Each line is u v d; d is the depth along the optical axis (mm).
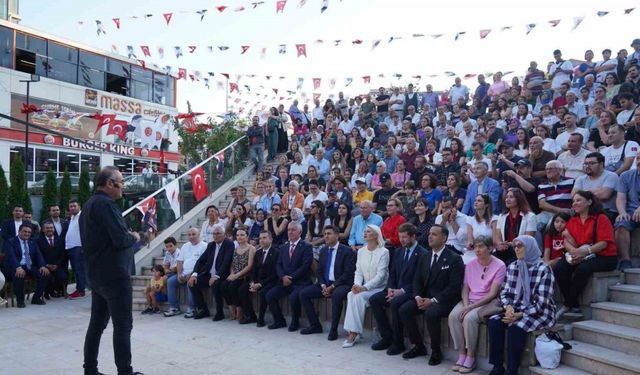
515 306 5660
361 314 7039
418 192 9102
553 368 5297
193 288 8984
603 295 6078
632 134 7930
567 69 13875
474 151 9797
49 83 25219
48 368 6023
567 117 9766
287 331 7918
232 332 7875
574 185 7184
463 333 5996
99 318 5086
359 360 6324
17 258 9930
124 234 4812
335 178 10594
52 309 9641
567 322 6059
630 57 12656
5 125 23234
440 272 6438
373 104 16312
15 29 24125
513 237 6816
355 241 8633
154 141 24125
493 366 5684
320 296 7820
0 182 11969
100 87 27922
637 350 5105
